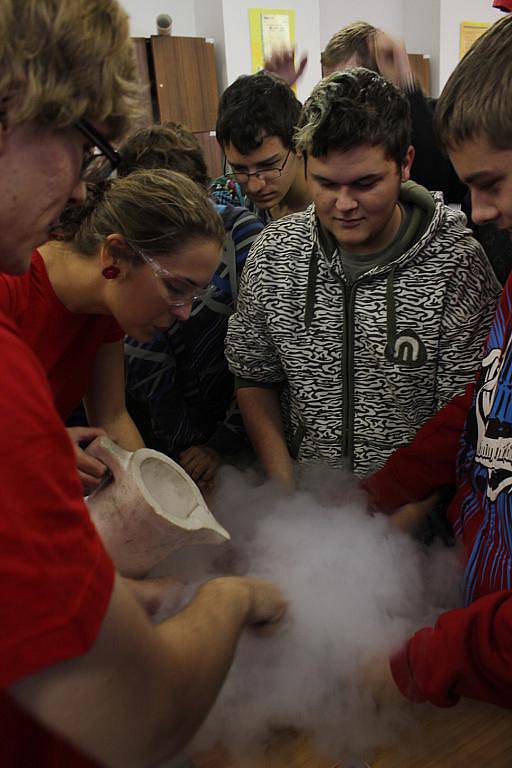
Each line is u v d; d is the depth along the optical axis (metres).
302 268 1.16
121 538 0.72
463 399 1.02
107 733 0.43
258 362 1.32
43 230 0.50
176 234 0.86
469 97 0.65
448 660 0.67
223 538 0.75
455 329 1.09
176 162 1.24
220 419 1.58
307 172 1.06
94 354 1.12
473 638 0.66
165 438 1.51
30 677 0.39
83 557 0.41
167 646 0.47
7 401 0.40
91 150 0.53
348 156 0.97
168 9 3.79
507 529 0.80
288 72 3.39
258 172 1.59
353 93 0.96
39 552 0.39
